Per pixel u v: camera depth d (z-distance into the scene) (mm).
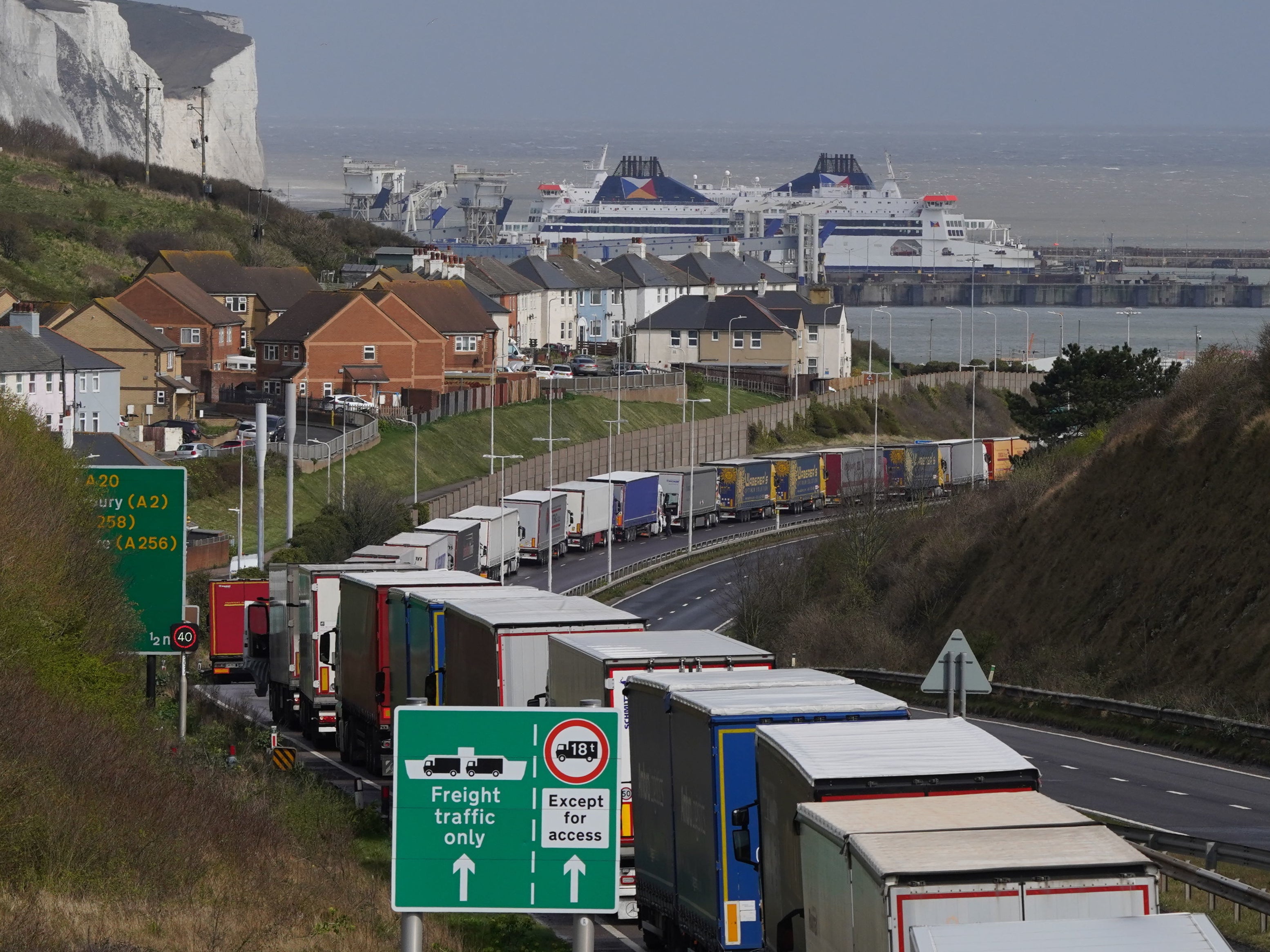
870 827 65500
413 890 61656
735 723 85938
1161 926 54438
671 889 95125
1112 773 164375
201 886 102375
